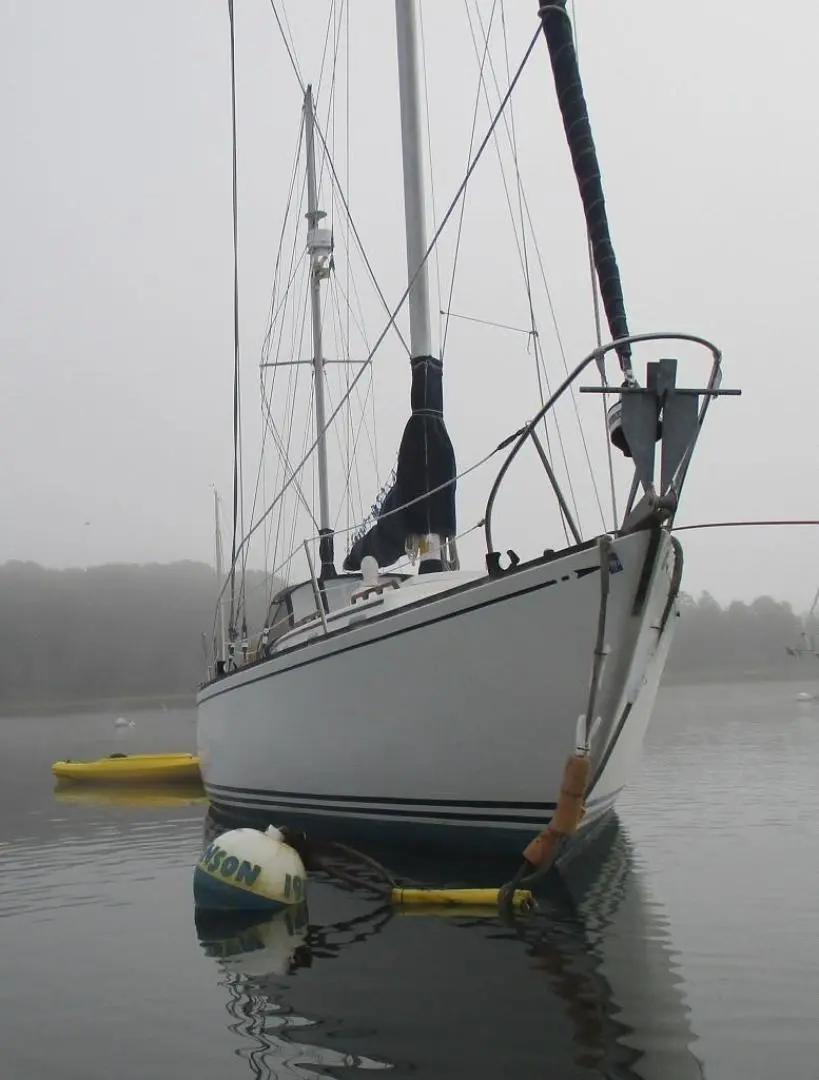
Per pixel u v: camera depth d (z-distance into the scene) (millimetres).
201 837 7418
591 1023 2846
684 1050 2615
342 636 5656
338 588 9609
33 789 12070
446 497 6895
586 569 4422
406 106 7438
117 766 12781
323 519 11680
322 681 5914
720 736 15484
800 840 5984
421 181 7355
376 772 5641
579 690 4602
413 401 6992
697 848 5836
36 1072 2654
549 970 3400
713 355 4312
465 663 4941
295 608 9836
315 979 3414
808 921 3998
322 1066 2596
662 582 4590
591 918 4156
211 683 8539
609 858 5602
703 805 7773
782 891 4578
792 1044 2635
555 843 4355
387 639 5312
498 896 4430
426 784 5371
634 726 5785
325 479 11836
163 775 12602
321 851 5465
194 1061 2680
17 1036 2969
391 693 5367
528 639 4688
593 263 4602
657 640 4957
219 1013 3090
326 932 4102
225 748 8008
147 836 7574
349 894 4863
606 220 4535
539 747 4836
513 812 5102
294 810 6723
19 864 6395
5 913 4840
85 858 6562
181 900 4988
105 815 9109
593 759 4770
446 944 3805
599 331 4859
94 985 3482
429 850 5578
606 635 4445
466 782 5180
